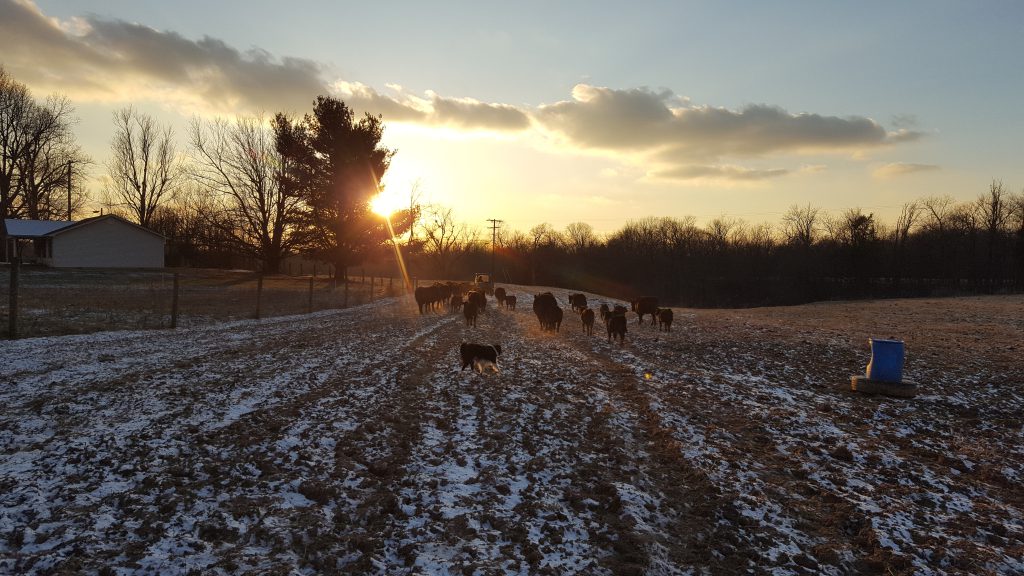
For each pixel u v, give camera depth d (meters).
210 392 9.47
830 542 4.87
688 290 87.62
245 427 7.52
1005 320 26.73
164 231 74.06
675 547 4.70
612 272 96.69
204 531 4.63
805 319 28.34
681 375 12.48
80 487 5.41
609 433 7.84
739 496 5.70
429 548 4.47
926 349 16.64
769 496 5.83
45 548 4.22
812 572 4.34
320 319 23.97
